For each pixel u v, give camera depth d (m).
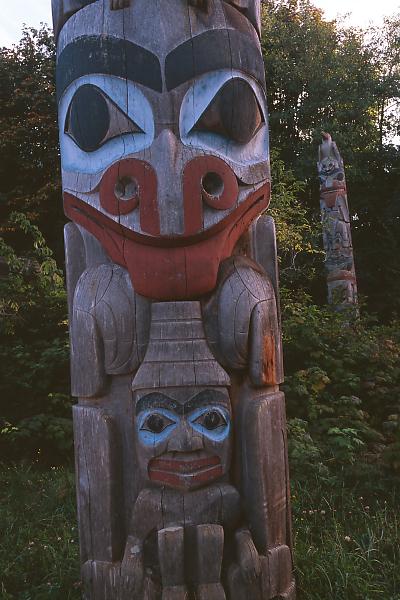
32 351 5.86
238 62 2.44
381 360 5.79
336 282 10.23
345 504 3.82
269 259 2.65
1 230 14.05
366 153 16.47
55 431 5.23
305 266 11.26
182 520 2.34
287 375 5.73
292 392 5.27
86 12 2.48
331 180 10.59
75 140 2.48
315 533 3.46
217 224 2.33
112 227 2.37
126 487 2.44
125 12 2.39
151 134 2.32
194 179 2.29
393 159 16.36
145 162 2.31
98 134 2.39
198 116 2.34
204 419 2.34
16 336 6.09
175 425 2.33
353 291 10.24
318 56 15.82
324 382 5.29
